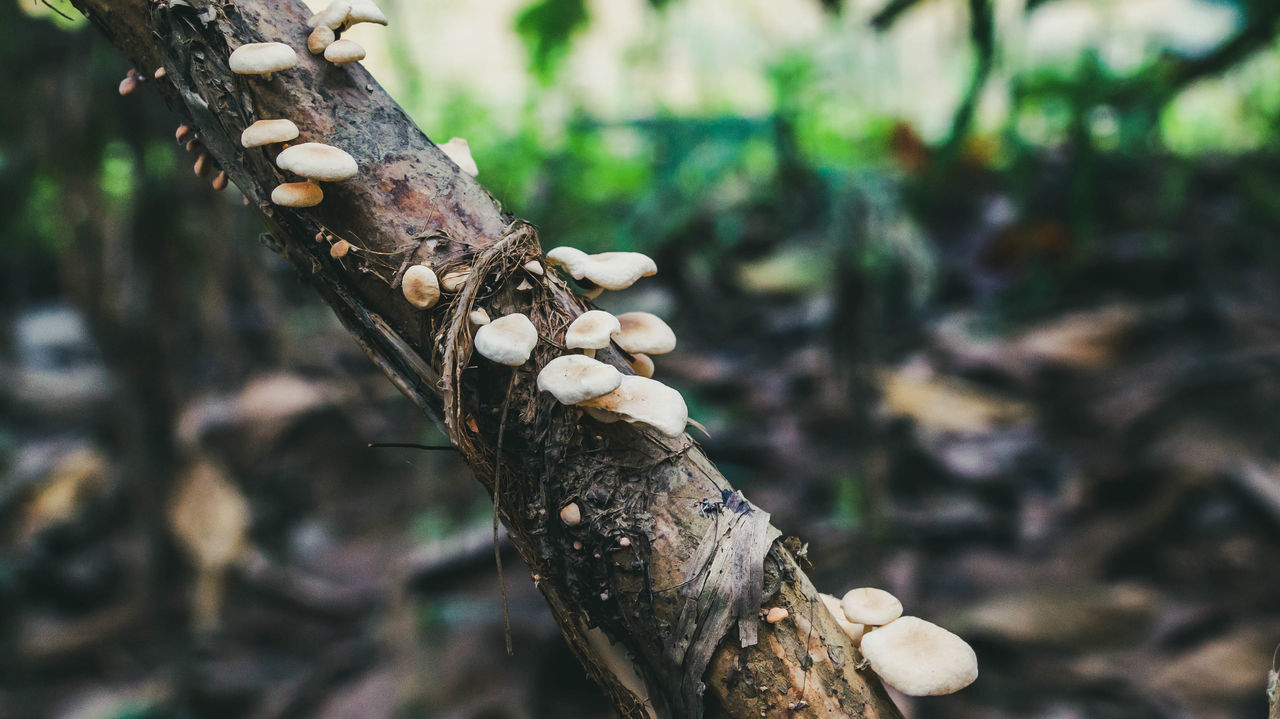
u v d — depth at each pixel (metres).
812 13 1.38
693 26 1.49
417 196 0.29
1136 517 0.83
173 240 0.72
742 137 1.31
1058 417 1.02
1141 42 1.28
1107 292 1.28
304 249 0.30
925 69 1.37
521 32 1.13
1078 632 0.71
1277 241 1.28
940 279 1.26
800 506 0.87
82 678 0.77
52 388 1.16
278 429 0.89
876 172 0.98
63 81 0.66
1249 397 0.94
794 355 1.15
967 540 0.86
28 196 0.87
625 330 0.31
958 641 0.30
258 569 0.81
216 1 0.29
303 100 0.29
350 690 0.69
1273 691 0.29
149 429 0.75
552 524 0.29
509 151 1.32
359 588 0.81
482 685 0.67
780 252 1.28
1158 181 1.37
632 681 0.32
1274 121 1.46
